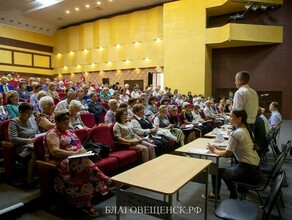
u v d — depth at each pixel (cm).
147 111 529
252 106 287
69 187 235
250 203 196
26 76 1461
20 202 241
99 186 244
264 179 245
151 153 357
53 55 1594
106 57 1390
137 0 1167
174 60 1143
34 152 260
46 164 242
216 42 1051
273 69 1059
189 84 1110
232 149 238
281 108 1053
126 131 357
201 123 585
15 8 1310
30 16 1387
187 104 575
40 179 248
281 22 1033
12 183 282
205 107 719
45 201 255
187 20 1108
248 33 997
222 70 1152
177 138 451
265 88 1077
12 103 357
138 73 1299
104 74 1414
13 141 279
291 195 298
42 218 235
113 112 425
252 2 977
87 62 1462
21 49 1432
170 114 501
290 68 1030
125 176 191
